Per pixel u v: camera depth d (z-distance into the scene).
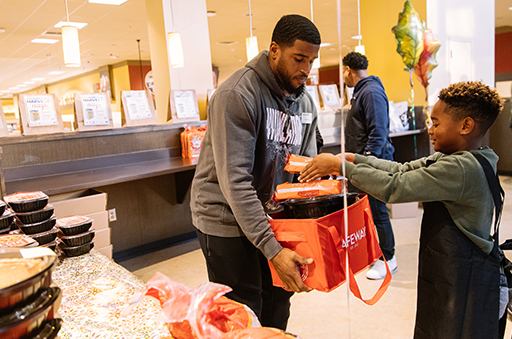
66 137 3.19
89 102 3.37
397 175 1.18
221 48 12.32
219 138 1.21
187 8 4.52
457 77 5.71
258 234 1.15
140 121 3.68
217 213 1.36
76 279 1.39
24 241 1.30
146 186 3.64
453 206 1.15
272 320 1.62
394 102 5.66
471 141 1.16
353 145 2.87
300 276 1.12
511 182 5.30
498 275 1.16
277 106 1.35
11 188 2.62
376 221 2.79
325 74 14.29
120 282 1.35
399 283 2.71
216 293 0.65
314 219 1.08
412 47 5.07
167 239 3.81
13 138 2.93
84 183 2.65
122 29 8.59
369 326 2.20
